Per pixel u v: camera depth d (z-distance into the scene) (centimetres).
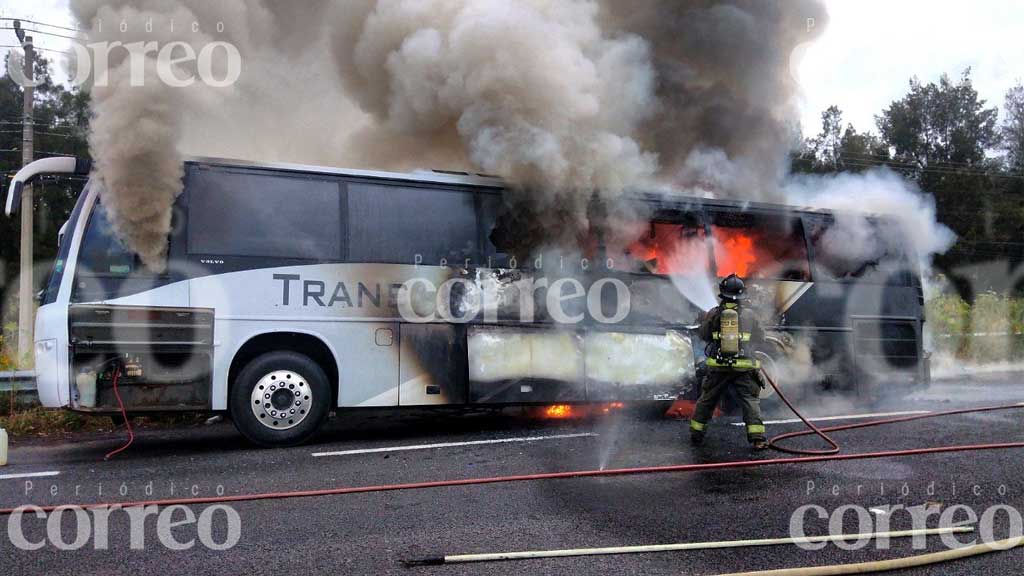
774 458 685
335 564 421
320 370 794
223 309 762
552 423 929
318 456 716
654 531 477
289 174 810
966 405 1032
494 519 503
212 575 406
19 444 828
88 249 732
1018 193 3625
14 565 420
